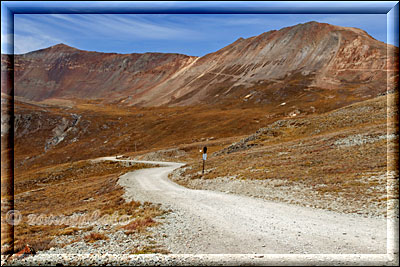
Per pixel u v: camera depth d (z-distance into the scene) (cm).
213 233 1370
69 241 1453
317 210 1752
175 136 16488
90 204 3142
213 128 16575
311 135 6156
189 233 1395
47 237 1568
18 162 16300
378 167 2533
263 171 3225
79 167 9425
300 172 2878
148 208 2144
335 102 19312
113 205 2598
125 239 1390
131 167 8600
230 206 2000
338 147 3894
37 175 9119
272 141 6419
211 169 4106
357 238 1204
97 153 15762
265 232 1344
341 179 2381
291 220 1539
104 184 4912
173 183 3931
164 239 1334
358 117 6275
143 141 16750
